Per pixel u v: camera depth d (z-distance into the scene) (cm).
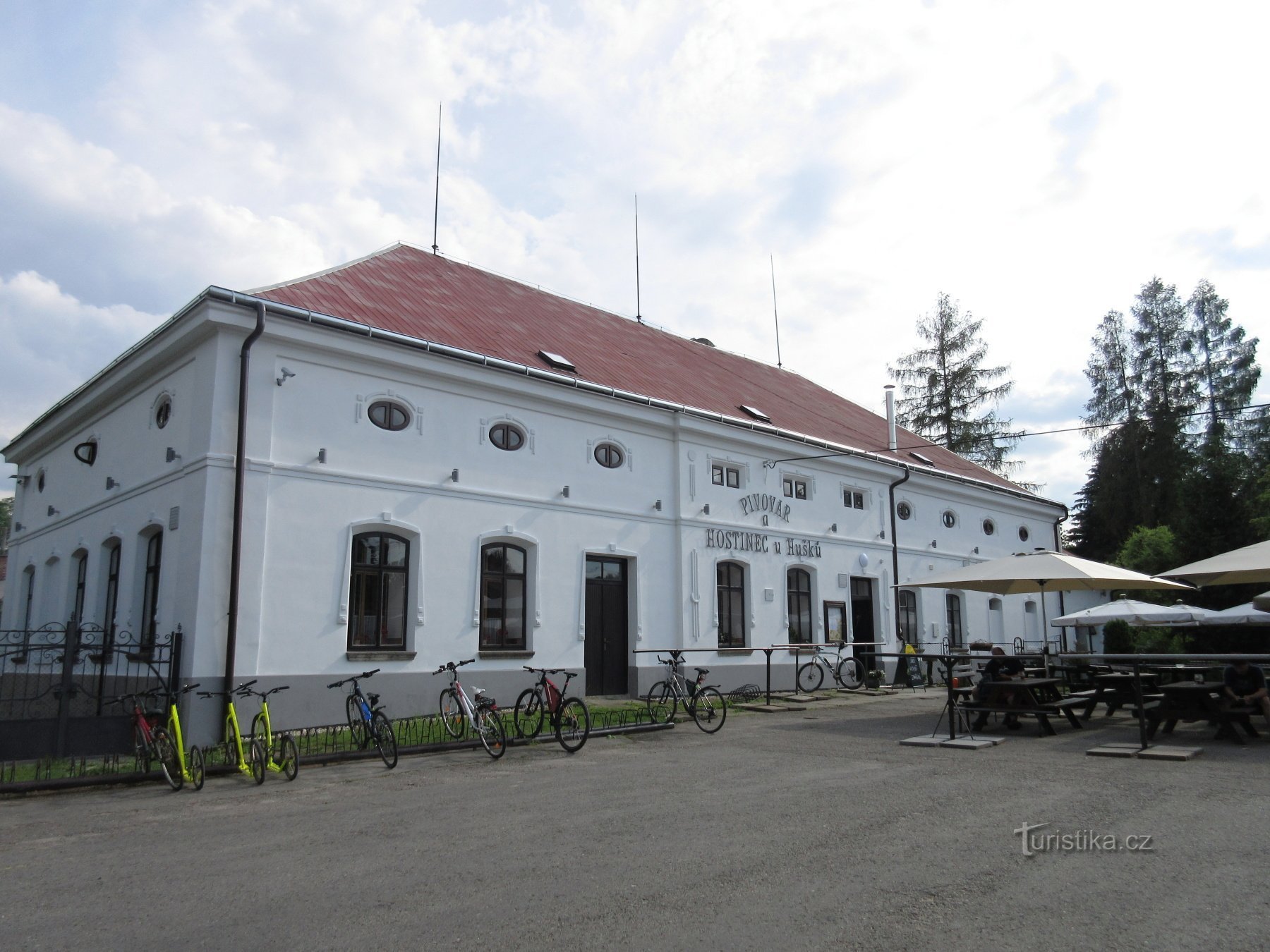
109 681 1518
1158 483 4088
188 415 1404
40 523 2066
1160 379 4234
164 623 1354
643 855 634
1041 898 522
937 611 2714
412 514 1521
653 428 1962
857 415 3203
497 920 502
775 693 2020
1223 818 716
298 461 1401
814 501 2342
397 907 530
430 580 1528
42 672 1808
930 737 1250
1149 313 4338
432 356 1557
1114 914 493
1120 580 1412
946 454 3381
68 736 1132
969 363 4709
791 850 639
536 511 1706
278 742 1030
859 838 672
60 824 798
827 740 1266
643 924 489
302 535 1388
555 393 1738
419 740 1226
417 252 2223
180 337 1407
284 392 1405
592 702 1731
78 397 1788
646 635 1869
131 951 470
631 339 2506
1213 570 1302
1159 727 1312
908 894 532
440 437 1582
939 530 2788
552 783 948
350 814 810
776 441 2198
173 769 969
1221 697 1188
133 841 725
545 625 1689
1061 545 3453
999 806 779
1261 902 509
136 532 1520
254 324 1368
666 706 1495
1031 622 3173
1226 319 4241
